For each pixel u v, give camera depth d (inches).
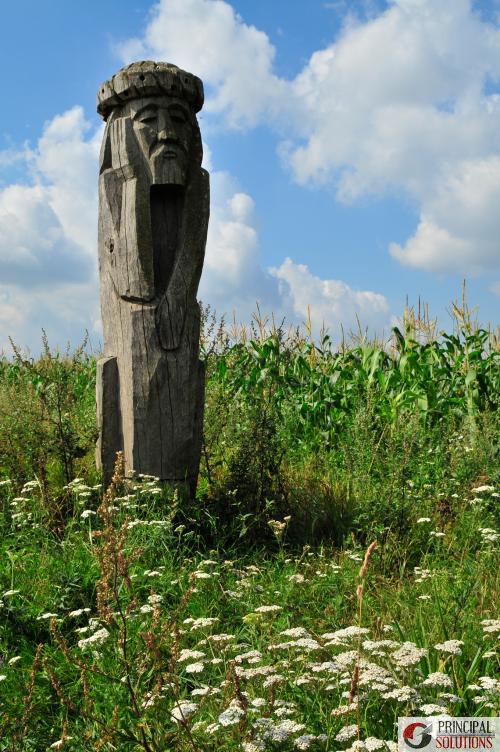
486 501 273.7
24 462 269.4
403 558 241.1
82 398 410.3
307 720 123.6
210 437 326.0
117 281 261.4
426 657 138.3
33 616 179.8
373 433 326.6
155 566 213.3
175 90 260.8
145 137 259.3
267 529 260.2
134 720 123.2
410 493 280.1
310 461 346.3
